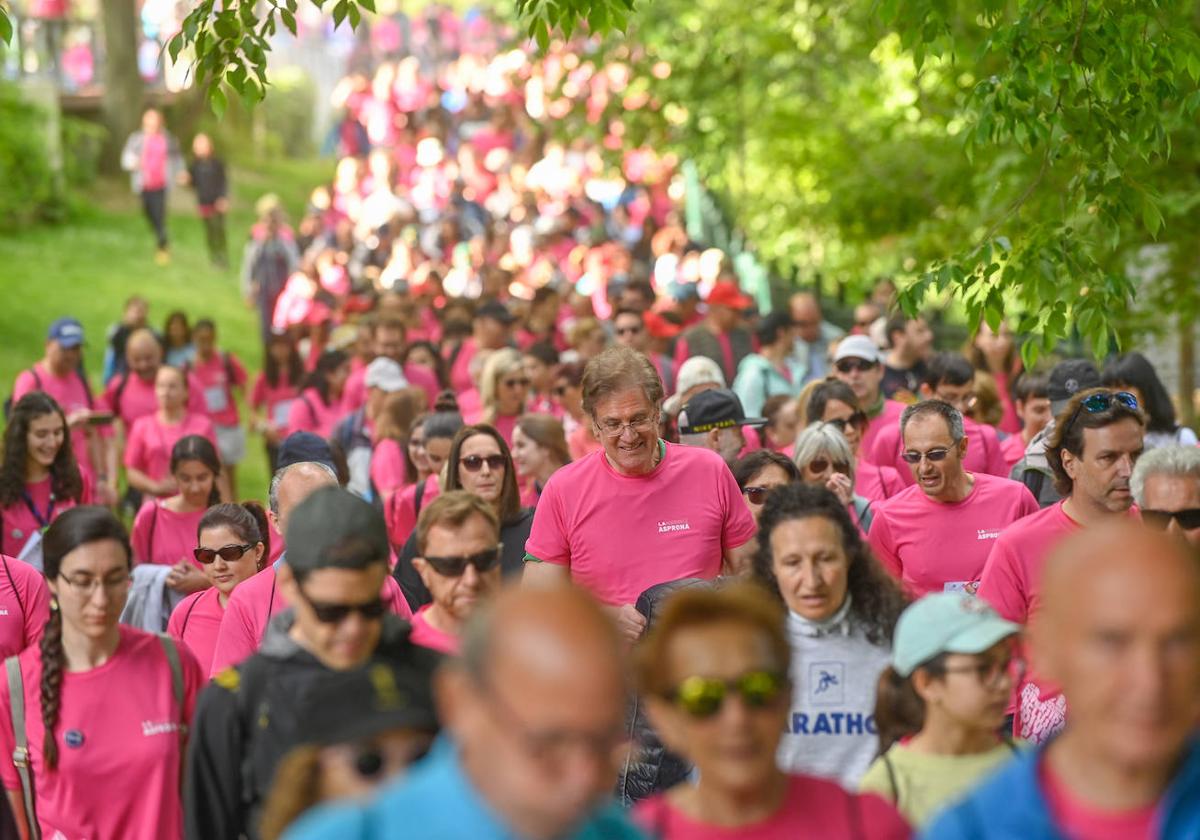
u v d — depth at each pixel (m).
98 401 51.28
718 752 13.02
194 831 16.66
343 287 102.44
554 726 9.67
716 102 72.50
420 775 10.52
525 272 101.31
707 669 12.88
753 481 26.61
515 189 121.19
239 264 121.69
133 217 127.50
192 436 33.16
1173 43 28.83
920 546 26.69
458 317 63.28
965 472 27.14
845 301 73.69
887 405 38.50
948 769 16.00
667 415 35.69
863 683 18.75
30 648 20.12
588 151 110.62
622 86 74.31
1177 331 57.66
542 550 25.47
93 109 135.50
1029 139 28.83
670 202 113.38
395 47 169.38
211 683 16.75
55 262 108.94
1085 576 10.66
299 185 161.62
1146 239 50.25
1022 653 17.25
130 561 19.73
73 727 19.50
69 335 47.19
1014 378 45.66
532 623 9.88
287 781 14.04
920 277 28.88
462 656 10.16
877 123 65.25
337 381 52.78
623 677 9.95
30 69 133.62
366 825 10.33
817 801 13.62
